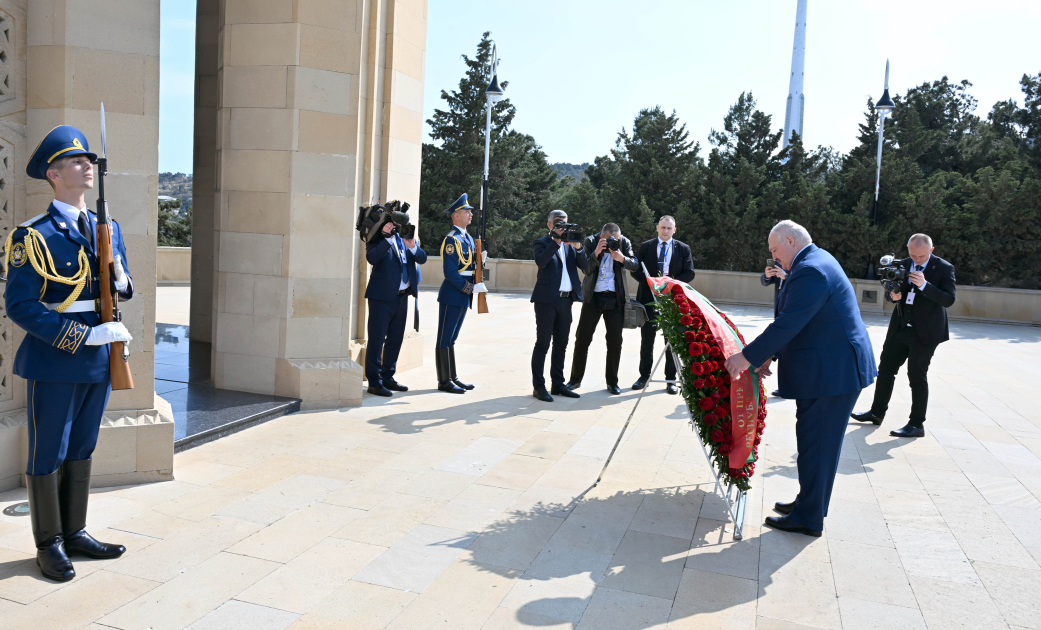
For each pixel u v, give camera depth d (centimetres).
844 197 2598
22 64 417
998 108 2903
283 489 449
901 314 646
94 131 425
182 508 414
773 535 412
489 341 1122
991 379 961
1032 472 542
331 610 309
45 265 321
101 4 422
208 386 682
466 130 3703
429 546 377
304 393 649
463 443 564
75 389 339
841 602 334
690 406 433
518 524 411
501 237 3616
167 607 307
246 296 655
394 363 743
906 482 515
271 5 625
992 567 376
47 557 330
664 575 356
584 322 779
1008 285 2328
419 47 826
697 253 2783
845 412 407
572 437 594
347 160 654
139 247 444
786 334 387
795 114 4081
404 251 732
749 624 311
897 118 2912
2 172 407
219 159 656
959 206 2350
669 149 3256
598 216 3294
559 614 313
